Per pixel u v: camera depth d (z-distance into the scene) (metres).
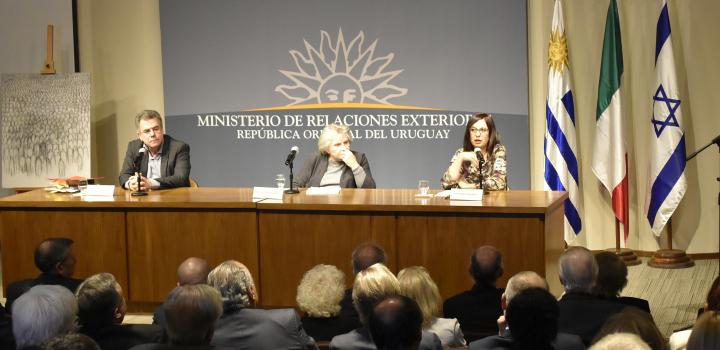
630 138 6.66
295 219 4.98
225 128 7.29
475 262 3.53
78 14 7.34
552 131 6.60
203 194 5.38
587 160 6.78
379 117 7.08
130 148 5.95
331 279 3.24
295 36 7.13
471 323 3.46
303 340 3.08
